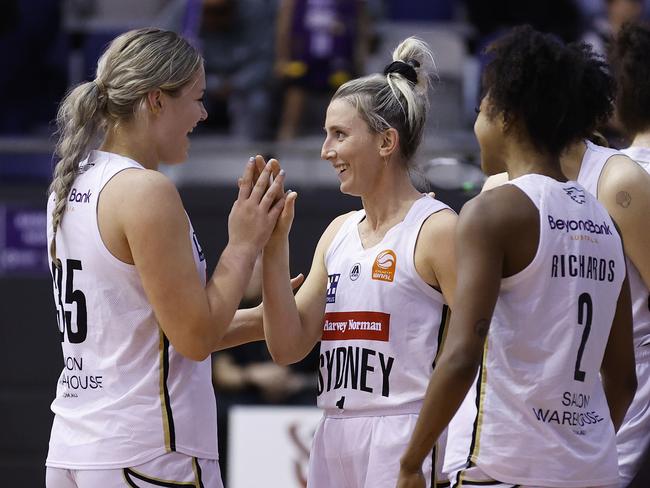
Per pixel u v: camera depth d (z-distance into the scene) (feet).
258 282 49.01
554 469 23.12
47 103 66.69
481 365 23.79
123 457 25.31
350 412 27.20
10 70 65.87
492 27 67.15
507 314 23.50
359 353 27.04
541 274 23.26
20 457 54.80
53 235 26.61
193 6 61.57
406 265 26.76
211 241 55.88
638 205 28.22
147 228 24.95
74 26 66.59
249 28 61.62
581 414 23.65
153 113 26.35
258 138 61.77
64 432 26.13
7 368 55.01
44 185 56.54
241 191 27.14
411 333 26.73
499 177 29.63
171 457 25.68
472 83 66.13
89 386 25.82
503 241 23.03
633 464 29.81
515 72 23.81
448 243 26.37
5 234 55.88
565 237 23.44
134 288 25.64
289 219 27.63
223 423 52.60
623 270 24.57
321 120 62.85
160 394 25.68
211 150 58.39
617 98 31.37
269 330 28.22
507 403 23.44
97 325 25.77
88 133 26.32
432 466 26.66
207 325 25.49
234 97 62.18
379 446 26.63
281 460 52.13
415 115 27.81
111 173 25.73
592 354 23.79
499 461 23.26
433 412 22.85
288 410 52.42
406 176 27.96
